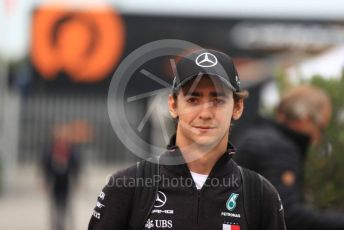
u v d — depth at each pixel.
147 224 5.18
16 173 38.66
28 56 33.94
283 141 7.31
